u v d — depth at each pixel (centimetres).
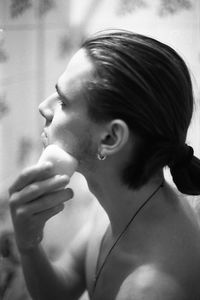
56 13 121
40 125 125
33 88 123
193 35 120
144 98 65
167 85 67
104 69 66
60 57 123
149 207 72
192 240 72
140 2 120
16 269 120
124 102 65
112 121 66
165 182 77
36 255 86
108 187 72
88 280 89
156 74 66
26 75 121
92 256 88
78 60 69
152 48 67
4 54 116
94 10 122
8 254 121
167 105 67
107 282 76
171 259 68
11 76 118
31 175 69
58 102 73
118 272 73
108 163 69
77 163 71
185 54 121
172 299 66
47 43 122
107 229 86
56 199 70
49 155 69
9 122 120
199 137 121
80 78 68
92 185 75
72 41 123
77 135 69
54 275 92
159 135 68
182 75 69
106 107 66
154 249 69
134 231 73
